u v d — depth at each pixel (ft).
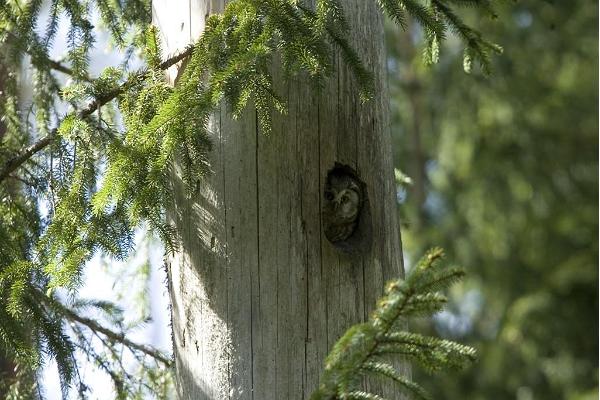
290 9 24.54
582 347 77.97
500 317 78.89
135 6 34.24
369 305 25.79
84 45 30.78
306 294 25.34
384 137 27.07
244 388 25.08
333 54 25.32
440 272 20.26
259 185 25.61
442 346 20.52
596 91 82.02
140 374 32.91
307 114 25.98
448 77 78.33
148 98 25.79
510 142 80.33
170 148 24.44
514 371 76.48
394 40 75.92
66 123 26.55
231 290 25.41
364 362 20.52
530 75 80.12
